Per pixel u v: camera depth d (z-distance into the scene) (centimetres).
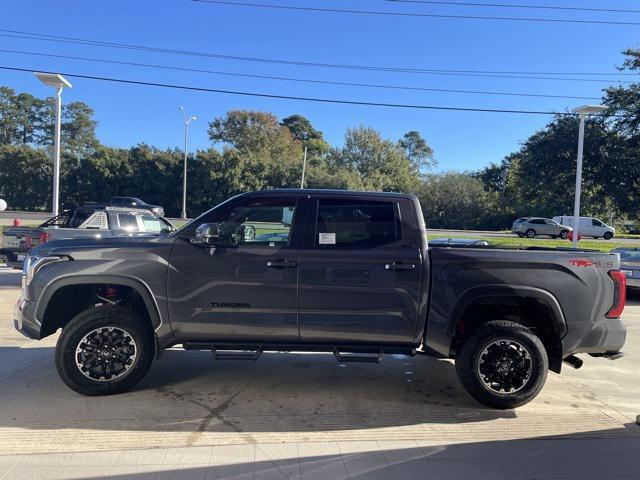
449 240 1120
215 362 606
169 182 5569
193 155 5681
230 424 426
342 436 407
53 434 397
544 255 470
